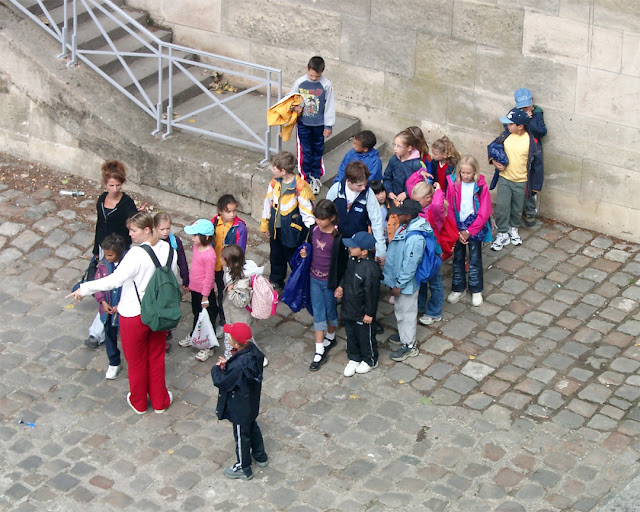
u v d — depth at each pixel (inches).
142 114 452.1
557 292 384.5
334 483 294.4
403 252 330.3
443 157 383.9
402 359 347.9
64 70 449.4
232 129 453.4
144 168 439.2
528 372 340.5
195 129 441.1
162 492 292.5
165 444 312.5
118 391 336.5
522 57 410.6
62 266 401.1
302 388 336.2
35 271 397.4
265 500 289.0
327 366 347.6
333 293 341.4
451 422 318.0
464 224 364.8
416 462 301.6
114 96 451.2
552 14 396.5
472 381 336.8
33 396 332.2
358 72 456.1
